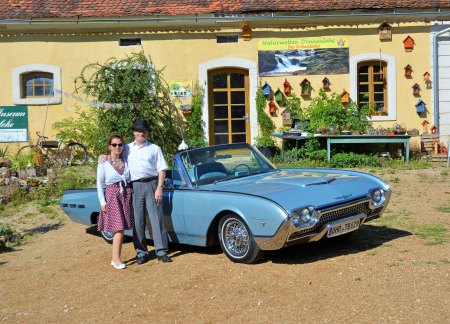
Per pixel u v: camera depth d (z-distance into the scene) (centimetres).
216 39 1559
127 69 1443
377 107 1573
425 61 1554
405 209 901
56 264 712
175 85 1564
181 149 738
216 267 636
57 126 1549
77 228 914
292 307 507
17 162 1385
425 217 836
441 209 891
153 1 1582
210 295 552
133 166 679
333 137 1443
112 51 1559
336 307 500
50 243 830
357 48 1549
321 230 614
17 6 1566
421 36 1548
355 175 720
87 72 1553
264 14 1528
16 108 1569
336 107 1516
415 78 1558
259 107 1554
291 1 1552
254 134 1570
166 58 1561
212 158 731
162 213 687
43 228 927
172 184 707
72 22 1530
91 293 589
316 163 1429
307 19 1530
